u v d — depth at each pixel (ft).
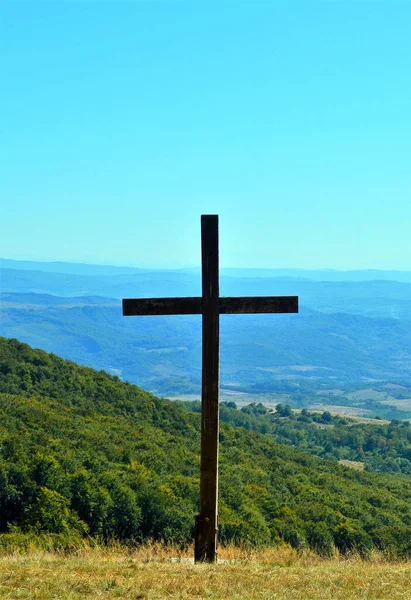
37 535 56.95
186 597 23.63
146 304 31.94
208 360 31.48
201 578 26.53
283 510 86.69
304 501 99.76
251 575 27.55
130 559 32.45
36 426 102.68
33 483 70.28
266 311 31.58
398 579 27.71
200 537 31.45
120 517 70.03
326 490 115.65
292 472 128.98
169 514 71.15
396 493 147.74
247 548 38.55
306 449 356.59
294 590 25.22
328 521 86.63
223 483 93.40
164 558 33.40
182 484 84.23
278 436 386.11
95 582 25.35
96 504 69.72
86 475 73.41
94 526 68.59
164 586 25.03
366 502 114.21
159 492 74.28
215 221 31.48
